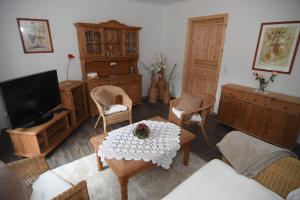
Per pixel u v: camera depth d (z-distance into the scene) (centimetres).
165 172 221
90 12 369
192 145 284
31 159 150
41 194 133
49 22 331
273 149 157
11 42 304
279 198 135
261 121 289
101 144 196
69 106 307
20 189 111
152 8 455
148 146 192
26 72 328
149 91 479
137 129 205
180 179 210
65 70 369
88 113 381
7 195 101
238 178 155
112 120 294
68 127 297
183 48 447
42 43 332
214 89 399
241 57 336
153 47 489
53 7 328
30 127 235
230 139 185
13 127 219
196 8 396
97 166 227
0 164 111
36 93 247
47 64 346
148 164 173
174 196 137
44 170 157
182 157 250
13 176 109
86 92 368
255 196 136
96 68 400
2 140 292
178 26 447
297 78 274
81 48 356
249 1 307
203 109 268
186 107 293
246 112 305
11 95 212
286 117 260
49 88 272
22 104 227
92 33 358
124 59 421
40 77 253
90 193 190
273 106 272
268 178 153
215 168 167
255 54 315
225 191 141
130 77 416
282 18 276
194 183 149
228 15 341
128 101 314
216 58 388
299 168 141
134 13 430
